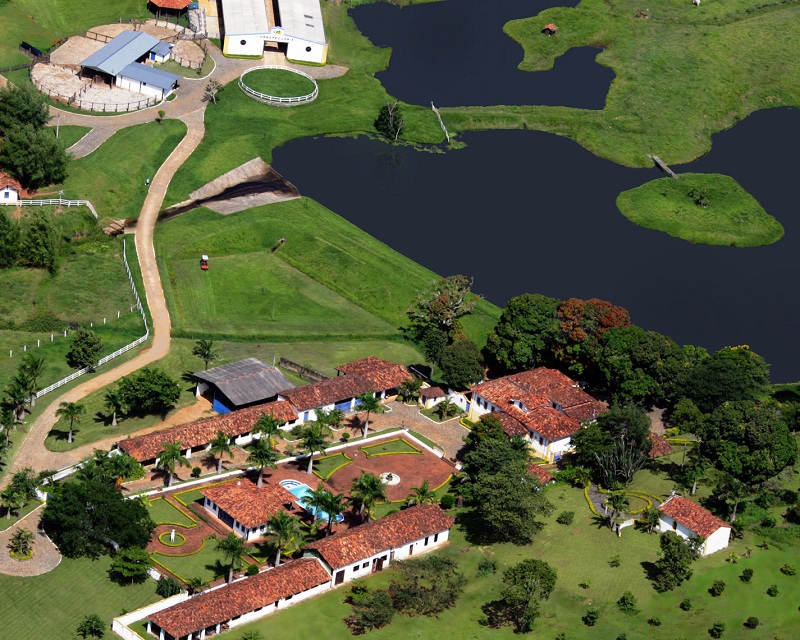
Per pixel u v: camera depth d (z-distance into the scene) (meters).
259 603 194.75
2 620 190.38
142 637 188.50
